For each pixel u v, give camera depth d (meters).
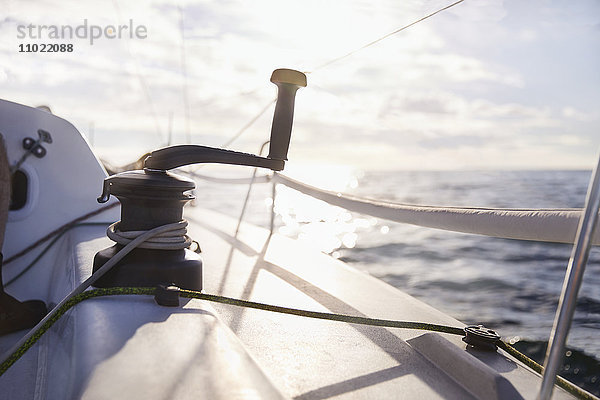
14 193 2.19
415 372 0.95
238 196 31.05
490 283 10.88
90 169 2.34
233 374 0.69
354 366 0.97
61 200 2.28
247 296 1.45
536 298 9.38
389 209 1.34
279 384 0.88
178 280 1.11
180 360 0.73
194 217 3.35
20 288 2.12
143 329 0.85
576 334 5.90
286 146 1.20
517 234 0.85
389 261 13.86
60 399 0.82
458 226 1.00
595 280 9.79
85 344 0.82
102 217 2.35
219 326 0.90
